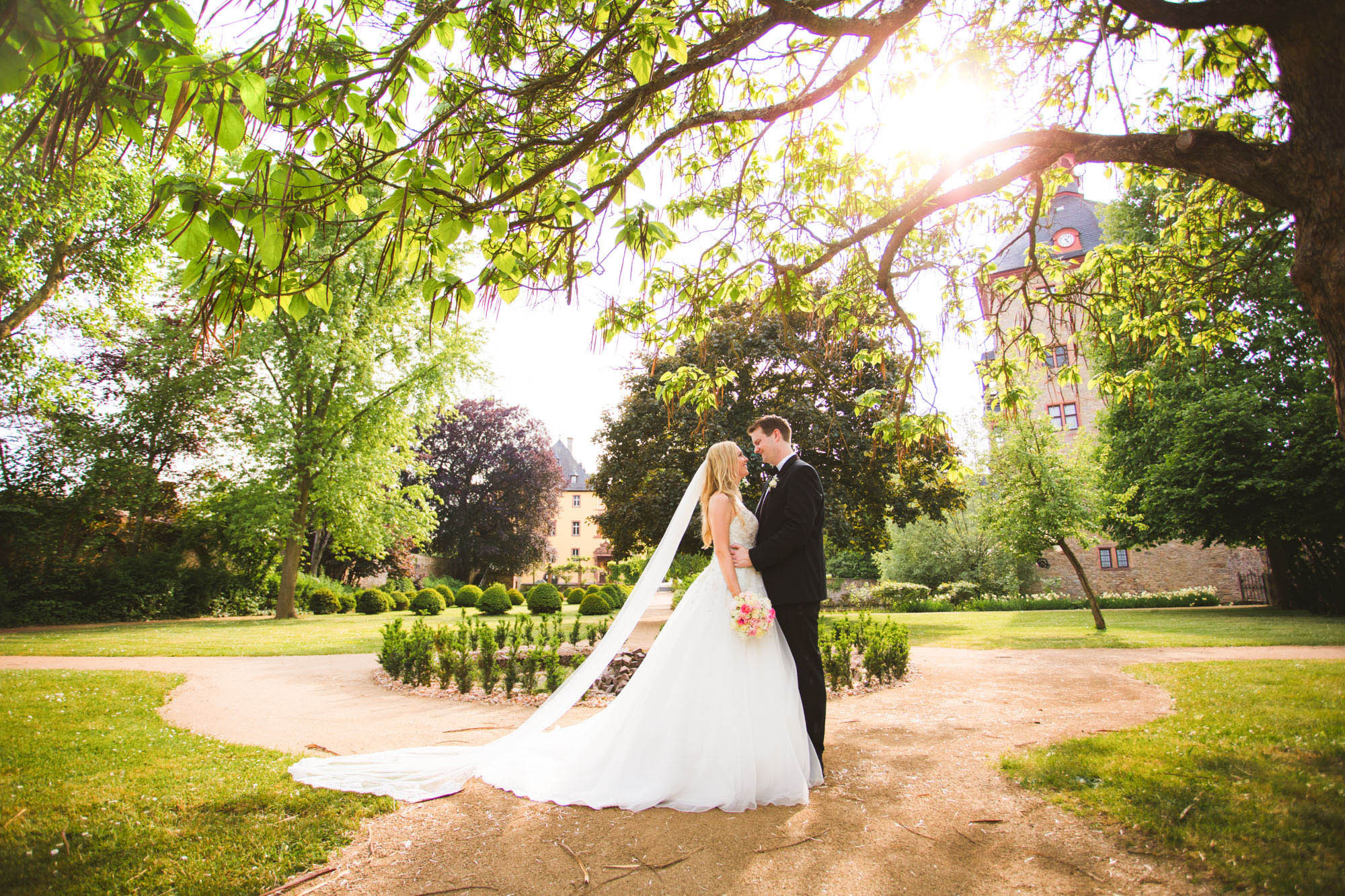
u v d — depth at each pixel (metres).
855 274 6.36
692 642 3.45
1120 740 4.12
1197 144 3.06
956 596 25.27
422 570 38.28
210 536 22.62
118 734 4.78
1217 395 17.67
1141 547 21.30
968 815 3.03
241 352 20.12
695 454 16.52
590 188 3.58
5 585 17.33
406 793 3.35
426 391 22.56
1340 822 2.69
